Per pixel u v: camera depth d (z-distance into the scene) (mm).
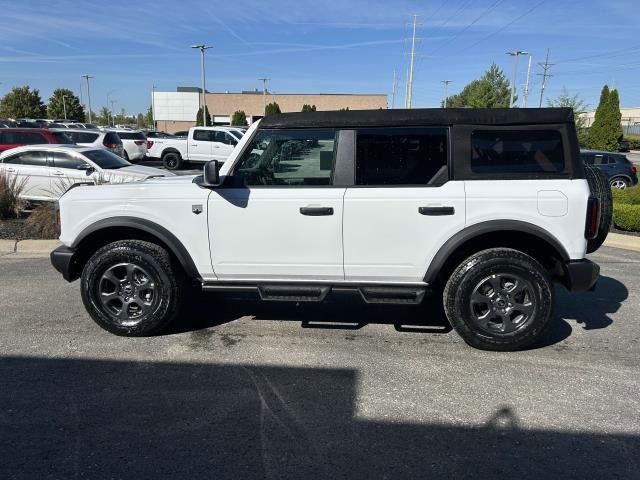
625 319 5223
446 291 4332
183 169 23047
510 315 4277
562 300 5832
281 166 4398
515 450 3031
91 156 12148
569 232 4121
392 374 3984
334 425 3287
